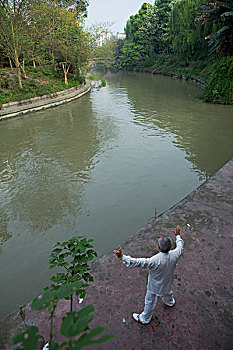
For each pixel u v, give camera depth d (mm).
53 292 1834
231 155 10633
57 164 10445
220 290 3186
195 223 4512
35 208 7312
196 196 5422
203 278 3359
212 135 13391
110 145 12508
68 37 27922
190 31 42594
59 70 32000
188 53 47938
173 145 12148
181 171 9336
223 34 21891
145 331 2719
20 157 11398
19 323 2861
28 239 6035
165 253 2523
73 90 29922
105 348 2562
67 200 7660
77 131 15078
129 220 6535
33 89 23906
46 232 6238
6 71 26312
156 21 62906
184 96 26516
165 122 16469
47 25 24141
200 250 3855
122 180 8773
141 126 15742
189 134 13750
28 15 21500
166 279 2570
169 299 2900
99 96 29031
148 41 65750
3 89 22094
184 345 2580
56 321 2846
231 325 2771
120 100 25750
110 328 2748
